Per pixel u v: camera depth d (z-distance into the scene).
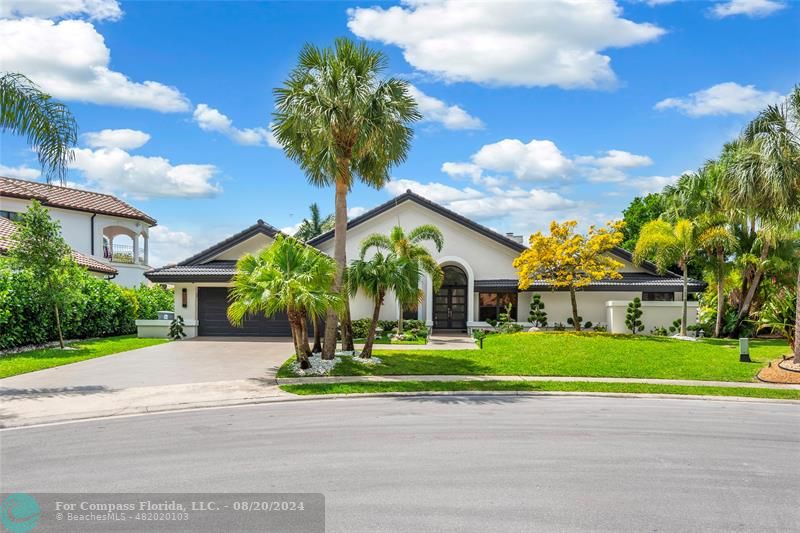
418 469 7.10
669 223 25.06
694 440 8.78
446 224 26.62
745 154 16.34
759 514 5.80
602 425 9.75
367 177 17.31
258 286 14.24
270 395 12.12
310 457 7.58
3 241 22.59
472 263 26.66
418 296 16.75
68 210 33.03
